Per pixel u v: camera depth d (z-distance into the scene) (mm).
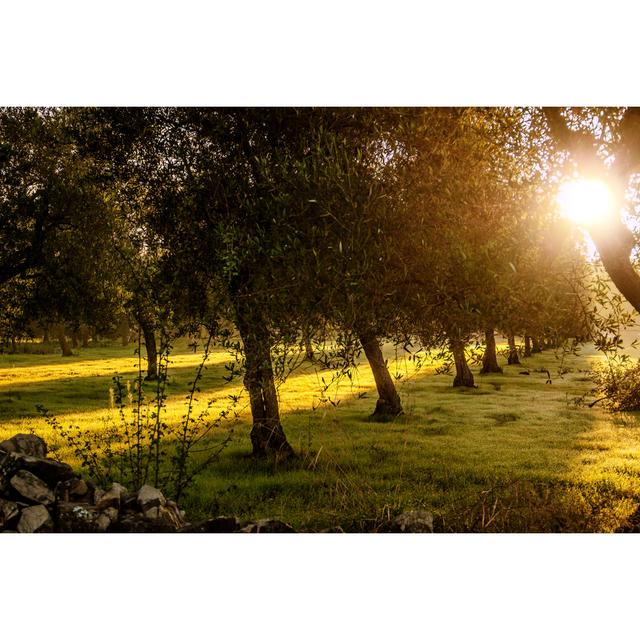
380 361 20203
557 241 5629
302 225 6012
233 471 12281
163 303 9492
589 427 17828
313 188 5883
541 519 7852
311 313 5797
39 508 6805
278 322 6598
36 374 38562
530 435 16672
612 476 11156
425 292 5672
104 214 18297
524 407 22188
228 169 11148
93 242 18625
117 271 18094
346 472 11828
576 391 26703
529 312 5551
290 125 10492
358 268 5426
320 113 8516
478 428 17859
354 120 8062
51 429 17297
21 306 20109
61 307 19953
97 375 37312
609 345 6027
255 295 7020
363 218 5617
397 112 6684
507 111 6855
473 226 5746
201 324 9875
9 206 17844
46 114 18203
